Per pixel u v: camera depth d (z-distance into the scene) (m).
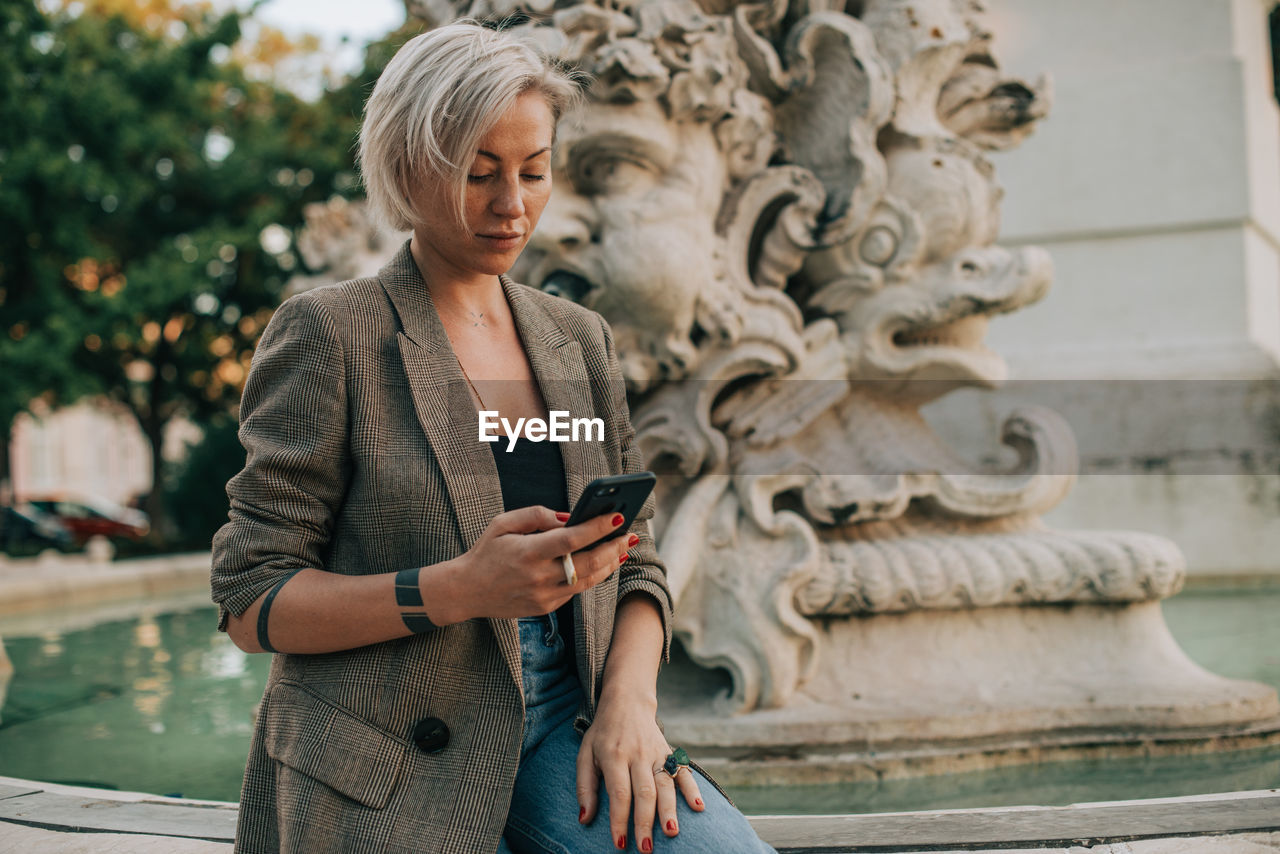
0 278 16.34
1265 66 7.25
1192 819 1.72
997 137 3.67
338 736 1.17
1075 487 6.26
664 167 3.05
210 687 4.19
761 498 3.07
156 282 15.70
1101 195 6.65
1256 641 4.15
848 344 3.39
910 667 3.02
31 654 5.20
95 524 21.52
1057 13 6.81
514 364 1.39
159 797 2.04
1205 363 6.26
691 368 3.18
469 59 1.23
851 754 2.69
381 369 1.26
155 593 8.20
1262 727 2.82
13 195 14.89
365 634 1.17
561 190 3.03
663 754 1.24
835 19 3.24
